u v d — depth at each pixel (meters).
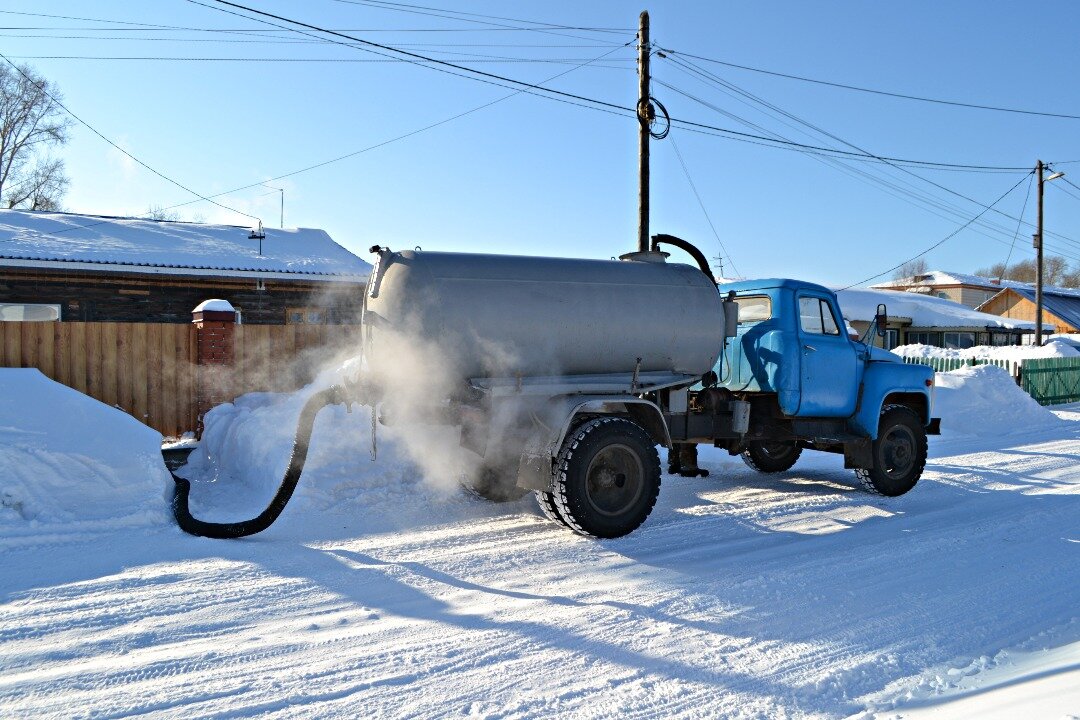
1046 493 8.61
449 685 3.62
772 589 5.11
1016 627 4.46
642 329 6.87
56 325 9.45
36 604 4.56
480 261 6.50
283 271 17.59
